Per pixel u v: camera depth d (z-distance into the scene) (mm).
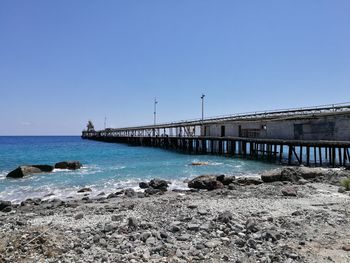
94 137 124062
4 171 29812
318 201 13633
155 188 19594
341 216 10883
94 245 7887
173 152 51500
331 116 30266
